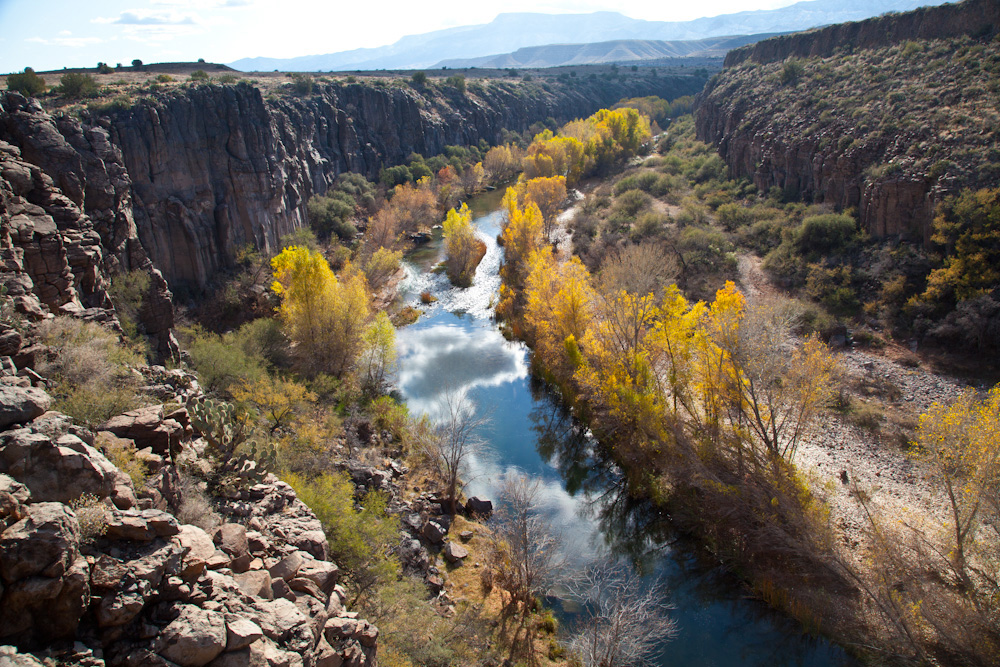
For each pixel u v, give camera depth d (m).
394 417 31.45
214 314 44.41
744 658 19.52
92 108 40.62
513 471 29.80
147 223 41.53
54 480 9.19
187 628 8.38
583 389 32.75
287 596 11.16
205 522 12.26
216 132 47.97
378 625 15.21
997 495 17.66
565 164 86.44
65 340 16.14
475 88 128.62
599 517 26.59
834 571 20.81
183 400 17.42
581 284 36.56
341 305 35.28
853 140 50.69
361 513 20.11
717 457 24.67
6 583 7.38
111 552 8.78
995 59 48.44
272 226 53.81
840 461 27.17
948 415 19.42
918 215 41.19
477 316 50.78
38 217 20.31
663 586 22.55
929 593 18.19
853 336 37.81
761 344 23.98
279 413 25.34
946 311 36.22
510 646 18.52
